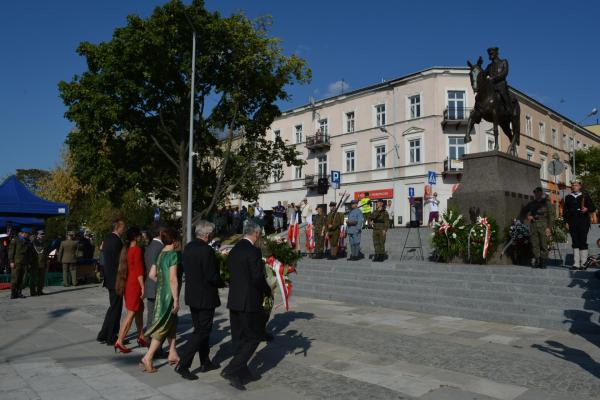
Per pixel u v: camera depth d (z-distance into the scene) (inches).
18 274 492.4
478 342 269.3
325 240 629.0
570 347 254.2
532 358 232.7
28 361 232.7
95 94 763.4
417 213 1407.5
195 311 208.7
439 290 394.6
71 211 1489.9
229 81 872.3
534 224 396.2
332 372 213.3
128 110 813.2
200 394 183.3
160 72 806.5
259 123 924.6
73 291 561.0
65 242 610.5
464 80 1402.6
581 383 192.5
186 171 884.0
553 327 303.1
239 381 188.4
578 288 327.6
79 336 295.7
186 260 209.6
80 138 808.3
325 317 355.6
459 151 1401.3
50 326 331.0
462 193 486.3
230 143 895.1
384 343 268.8
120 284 255.1
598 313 293.9
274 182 1876.2
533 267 401.4
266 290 208.4
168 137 885.2
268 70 871.1
